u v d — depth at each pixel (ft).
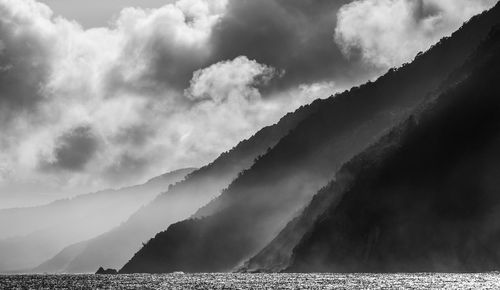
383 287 430.61
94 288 539.70
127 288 526.57
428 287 417.69
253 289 457.68
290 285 481.46
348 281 497.46
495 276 504.02
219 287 497.46
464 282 450.30
